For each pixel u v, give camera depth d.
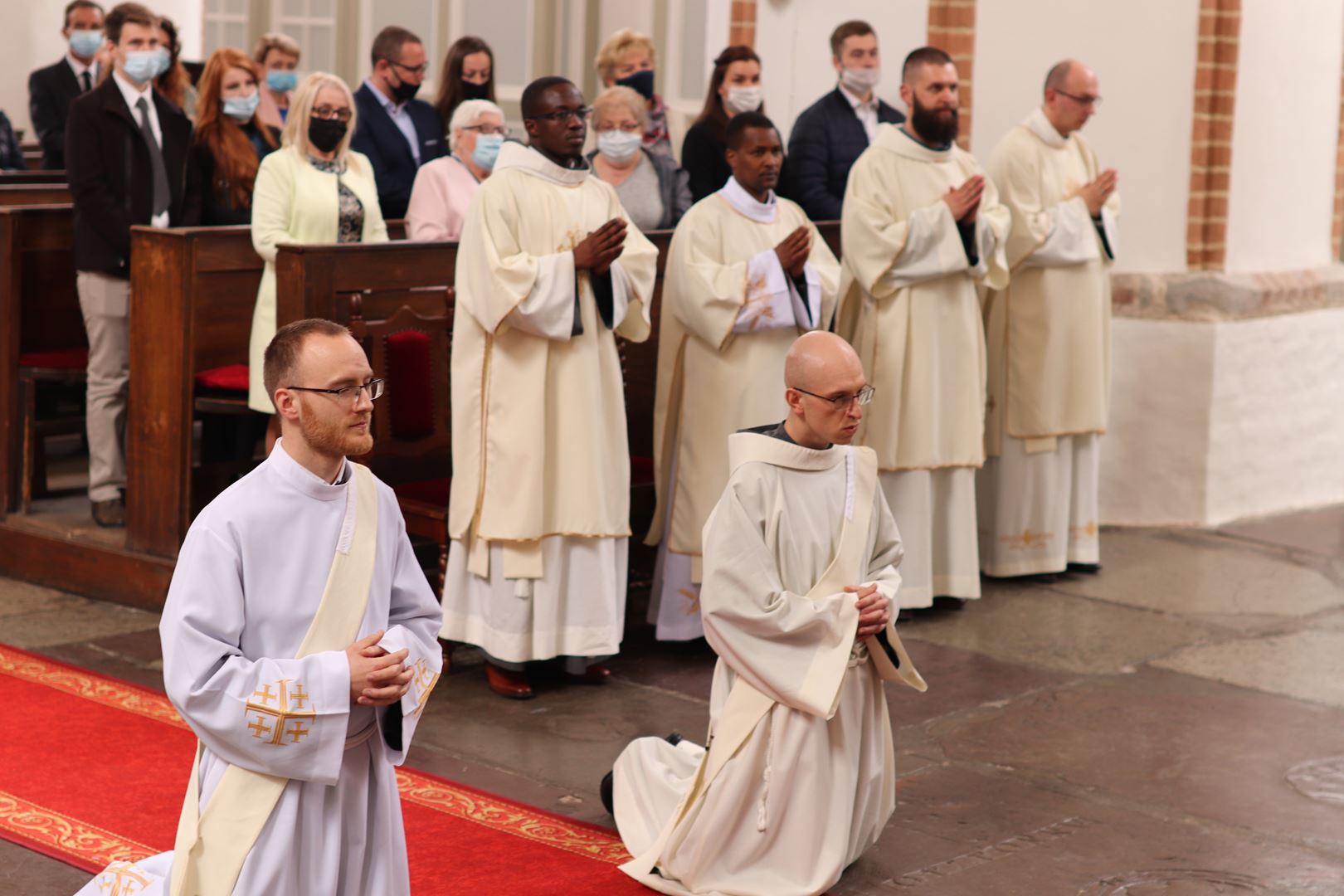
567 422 6.02
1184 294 9.21
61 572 7.36
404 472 6.79
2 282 7.56
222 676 3.15
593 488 6.05
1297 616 7.61
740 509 4.32
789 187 8.17
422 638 3.49
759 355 6.55
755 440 4.41
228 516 3.23
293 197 6.95
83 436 9.73
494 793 5.16
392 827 3.43
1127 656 6.92
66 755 5.34
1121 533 9.22
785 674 4.27
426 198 7.40
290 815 3.26
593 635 6.17
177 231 6.80
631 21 16.03
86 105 7.34
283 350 3.28
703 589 4.38
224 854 3.22
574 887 4.45
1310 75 9.68
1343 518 9.75
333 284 6.36
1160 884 4.63
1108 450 9.39
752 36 9.59
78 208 7.37
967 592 7.49
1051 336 7.92
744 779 4.34
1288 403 9.78
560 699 6.13
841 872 4.57
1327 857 4.86
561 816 4.98
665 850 4.44
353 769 3.36
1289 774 5.57
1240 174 9.32
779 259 6.43
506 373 5.94
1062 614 7.55
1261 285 9.45
